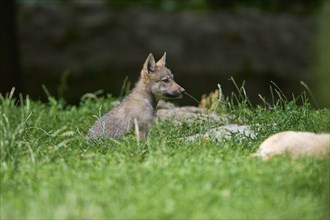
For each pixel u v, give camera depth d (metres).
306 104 14.32
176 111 16.22
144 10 34.94
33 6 34.50
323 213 8.99
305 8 36.12
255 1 36.34
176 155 11.03
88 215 8.70
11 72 26.69
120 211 8.81
